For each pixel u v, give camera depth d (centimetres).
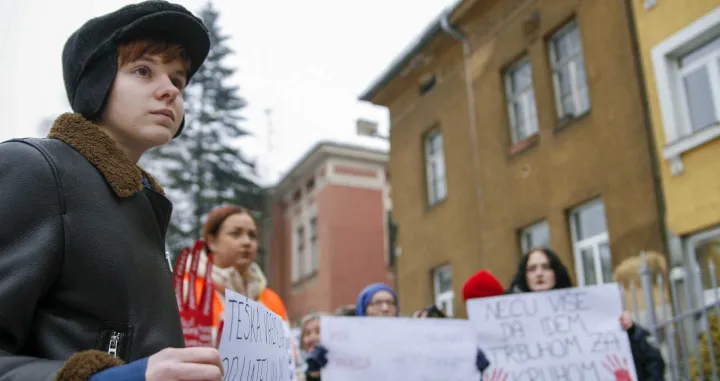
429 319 393
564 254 1045
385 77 1598
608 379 391
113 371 102
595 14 1026
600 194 984
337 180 2533
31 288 111
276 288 2864
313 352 376
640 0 942
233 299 159
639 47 938
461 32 1379
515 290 469
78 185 123
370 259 2495
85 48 139
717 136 802
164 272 138
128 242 128
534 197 1131
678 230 843
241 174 3038
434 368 381
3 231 113
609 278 973
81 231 121
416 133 1536
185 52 153
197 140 3030
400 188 1577
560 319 407
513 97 1257
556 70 1142
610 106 980
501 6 1272
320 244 2530
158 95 143
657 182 886
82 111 139
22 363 104
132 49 143
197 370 102
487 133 1279
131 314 125
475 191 1295
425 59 1493
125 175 132
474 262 1277
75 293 120
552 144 1099
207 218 353
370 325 384
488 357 404
